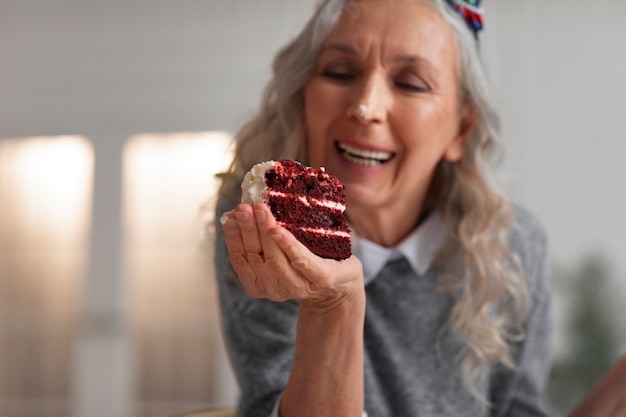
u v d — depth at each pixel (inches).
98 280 219.3
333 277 41.7
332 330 46.8
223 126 217.0
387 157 63.5
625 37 205.8
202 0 220.2
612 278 198.4
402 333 69.4
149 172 219.1
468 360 70.0
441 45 63.6
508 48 209.5
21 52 225.5
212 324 214.5
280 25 217.6
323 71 63.9
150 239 217.9
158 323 216.4
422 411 69.2
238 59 218.1
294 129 67.6
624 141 203.3
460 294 70.8
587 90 205.9
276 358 61.8
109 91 221.8
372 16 62.6
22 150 225.0
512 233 75.4
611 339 171.8
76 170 222.2
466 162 71.9
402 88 62.4
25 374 221.8
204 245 73.5
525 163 205.6
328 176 44.2
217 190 71.9
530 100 207.8
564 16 208.2
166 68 220.2
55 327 220.5
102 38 222.7
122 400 216.4
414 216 71.1
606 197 202.5
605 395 69.2
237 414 67.5
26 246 223.5
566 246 202.4
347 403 48.7
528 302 73.9
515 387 75.9
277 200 42.5
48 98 223.9
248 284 41.1
